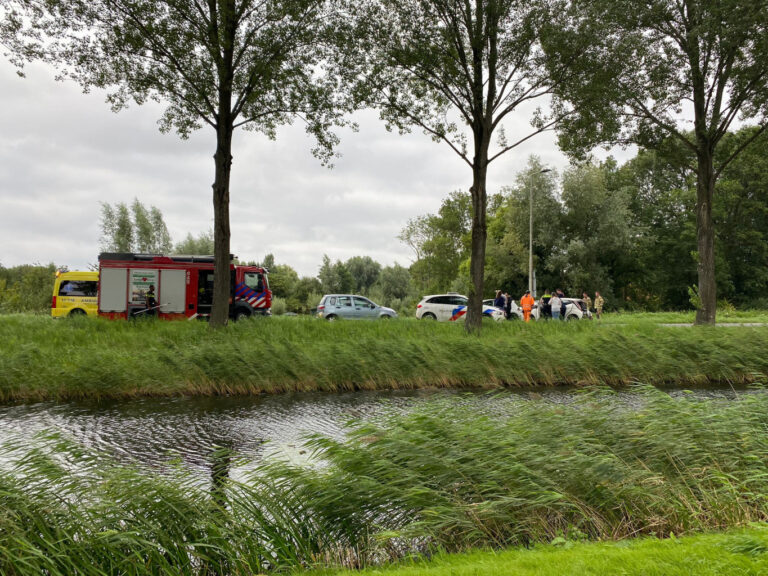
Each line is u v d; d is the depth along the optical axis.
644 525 5.61
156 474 5.50
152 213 52.75
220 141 19.69
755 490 6.11
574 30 19.77
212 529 4.96
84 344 16.98
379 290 82.81
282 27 18.83
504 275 52.53
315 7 19.19
